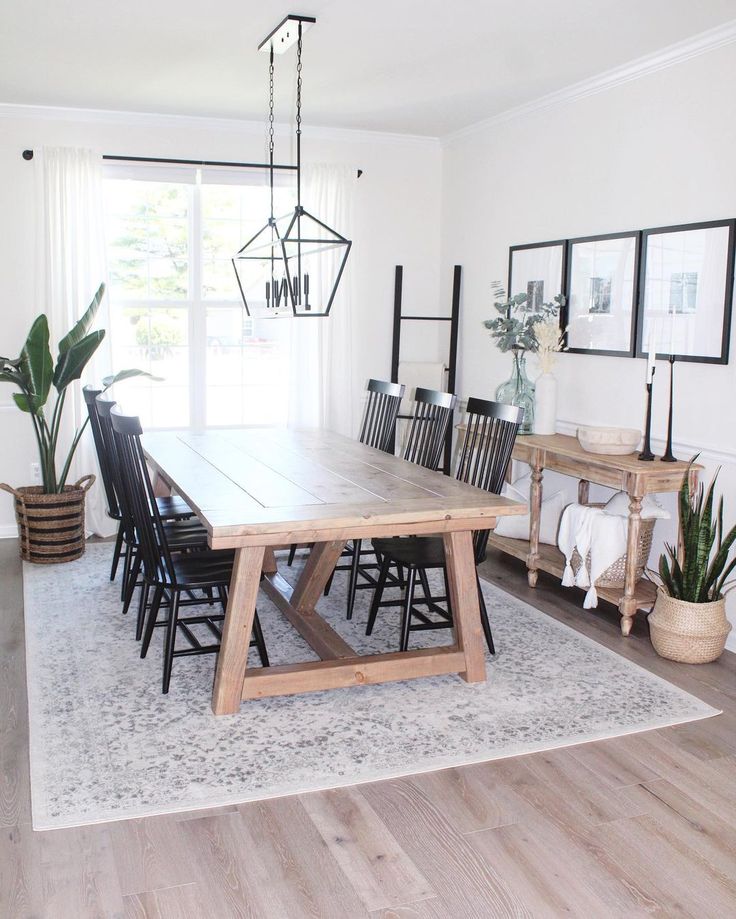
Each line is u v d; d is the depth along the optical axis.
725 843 2.32
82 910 2.02
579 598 4.33
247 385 5.77
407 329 6.07
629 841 2.32
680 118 3.88
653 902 2.08
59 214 5.09
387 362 6.05
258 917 2.01
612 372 4.40
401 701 3.13
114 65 4.21
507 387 4.78
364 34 3.70
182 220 5.52
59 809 2.42
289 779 2.59
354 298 5.78
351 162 5.75
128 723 2.93
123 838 2.30
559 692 3.22
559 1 3.30
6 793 2.51
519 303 4.62
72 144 5.17
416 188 5.94
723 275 3.66
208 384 5.70
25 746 2.79
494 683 3.29
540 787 2.58
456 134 5.70
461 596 3.24
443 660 3.24
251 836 2.32
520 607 4.16
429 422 4.28
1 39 3.82
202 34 3.73
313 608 3.83
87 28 3.67
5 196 5.08
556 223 4.79
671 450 3.95
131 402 5.59
